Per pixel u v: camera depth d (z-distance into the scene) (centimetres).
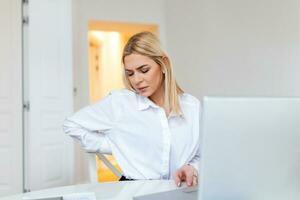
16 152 330
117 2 483
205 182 59
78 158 434
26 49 336
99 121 131
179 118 126
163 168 125
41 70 337
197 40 432
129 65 122
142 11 496
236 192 61
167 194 86
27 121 332
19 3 336
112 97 135
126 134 129
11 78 334
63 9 360
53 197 93
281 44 304
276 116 63
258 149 62
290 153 65
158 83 124
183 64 466
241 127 60
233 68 369
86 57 460
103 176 445
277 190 64
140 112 128
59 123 352
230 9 371
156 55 121
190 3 443
